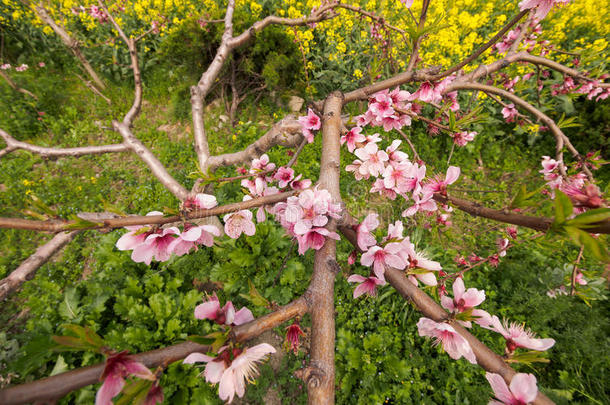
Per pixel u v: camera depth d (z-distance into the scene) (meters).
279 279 3.49
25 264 1.59
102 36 6.52
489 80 2.60
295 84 5.73
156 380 0.64
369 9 5.24
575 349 2.89
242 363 0.68
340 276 3.57
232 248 3.70
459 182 4.96
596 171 4.72
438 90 1.44
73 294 3.22
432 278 0.95
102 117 6.00
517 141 5.43
